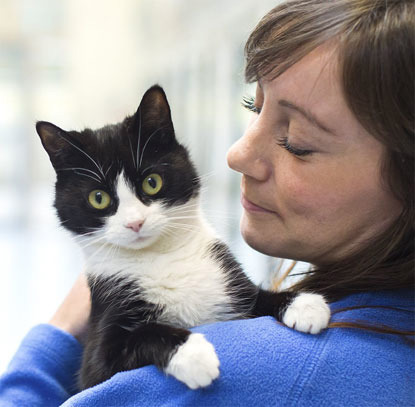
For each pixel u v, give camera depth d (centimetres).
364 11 109
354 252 125
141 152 166
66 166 169
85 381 140
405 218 116
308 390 105
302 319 119
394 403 105
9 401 146
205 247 163
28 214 689
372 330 114
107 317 145
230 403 106
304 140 117
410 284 121
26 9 660
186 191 171
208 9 467
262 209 135
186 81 573
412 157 110
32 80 701
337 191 118
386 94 105
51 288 507
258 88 135
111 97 680
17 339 420
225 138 428
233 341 113
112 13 659
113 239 157
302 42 113
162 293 148
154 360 117
